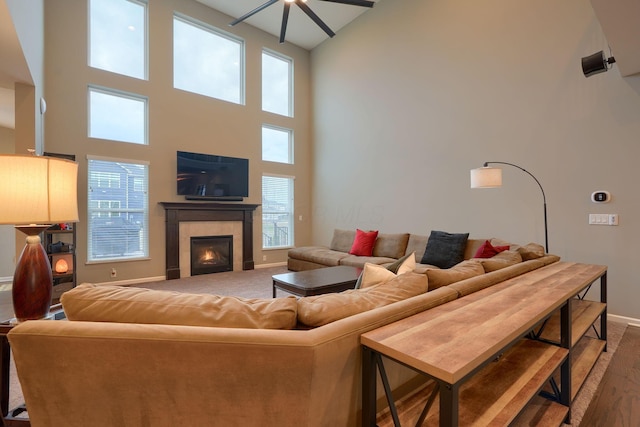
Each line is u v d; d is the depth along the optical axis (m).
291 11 5.55
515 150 3.74
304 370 0.87
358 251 4.66
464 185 4.24
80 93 4.32
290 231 6.62
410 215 4.91
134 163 4.74
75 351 0.87
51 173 1.34
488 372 1.43
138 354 0.86
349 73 5.92
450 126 4.39
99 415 0.92
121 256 4.67
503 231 3.85
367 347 1.00
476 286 1.61
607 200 3.07
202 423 0.91
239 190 5.75
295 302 1.11
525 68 3.66
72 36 4.27
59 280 3.85
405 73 4.96
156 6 4.95
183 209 5.12
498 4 3.89
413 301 1.25
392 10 5.14
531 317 1.19
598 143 3.14
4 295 3.94
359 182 5.75
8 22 2.30
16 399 1.80
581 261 3.25
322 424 0.94
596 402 1.79
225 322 0.98
